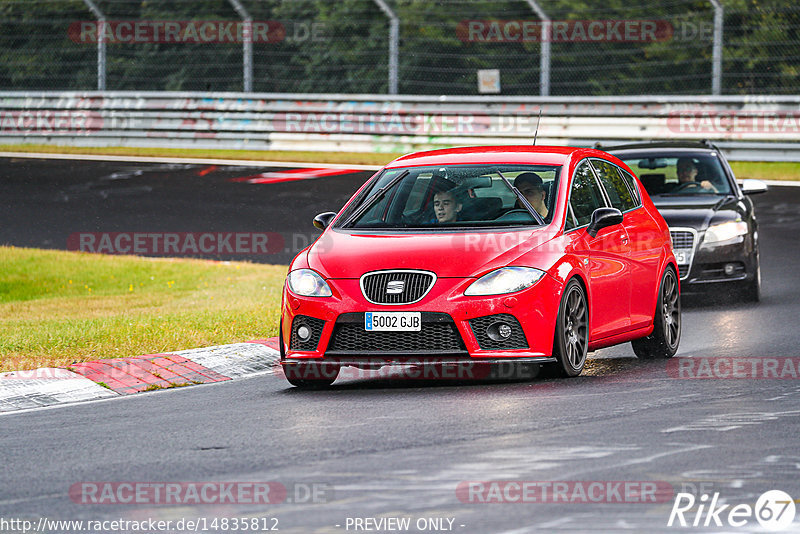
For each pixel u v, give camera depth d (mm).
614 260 31656
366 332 28422
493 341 28109
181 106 102938
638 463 20484
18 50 118188
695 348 35156
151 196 79500
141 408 27703
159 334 37188
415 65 110875
